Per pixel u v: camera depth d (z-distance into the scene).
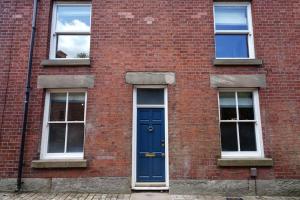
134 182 8.45
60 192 8.23
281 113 8.66
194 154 8.41
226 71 8.85
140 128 8.77
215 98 8.70
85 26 9.30
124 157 8.41
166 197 7.92
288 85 8.81
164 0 9.25
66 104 8.86
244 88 8.89
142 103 8.92
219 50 9.21
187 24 9.11
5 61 8.88
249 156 8.57
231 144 8.70
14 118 8.57
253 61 8.82
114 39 9.01
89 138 8.48
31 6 9.21
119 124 8.56
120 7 9.20
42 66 8.83
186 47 8.98
